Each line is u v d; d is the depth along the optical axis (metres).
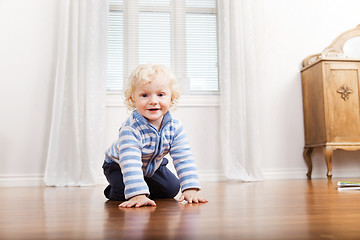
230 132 2.74
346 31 3.01
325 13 3.05
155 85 1.12
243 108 2.74
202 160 2.77
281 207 0.94
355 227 0.61
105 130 2.71
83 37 2.65
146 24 3.00
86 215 0.83
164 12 3.03
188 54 3.01
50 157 2.48
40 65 2.68
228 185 2.11
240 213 0.83
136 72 1.14
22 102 2.63
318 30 3.02
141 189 1.05
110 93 2.84
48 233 0.59
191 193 1.15
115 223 0.69
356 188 1.62
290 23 3.00
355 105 2.56
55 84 2.54
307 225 0.64
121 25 2.97
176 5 3.04
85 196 1.51
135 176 1.07
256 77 2.83
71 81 2.59
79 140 2.56
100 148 2.57
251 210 0.88
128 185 1.06
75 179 2.48
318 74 2.63
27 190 1.97
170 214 0.82
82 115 2.59
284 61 2.95
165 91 1.14
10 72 2.64
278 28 2.97
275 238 0.52
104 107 2.62
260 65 2.84
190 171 1.18
